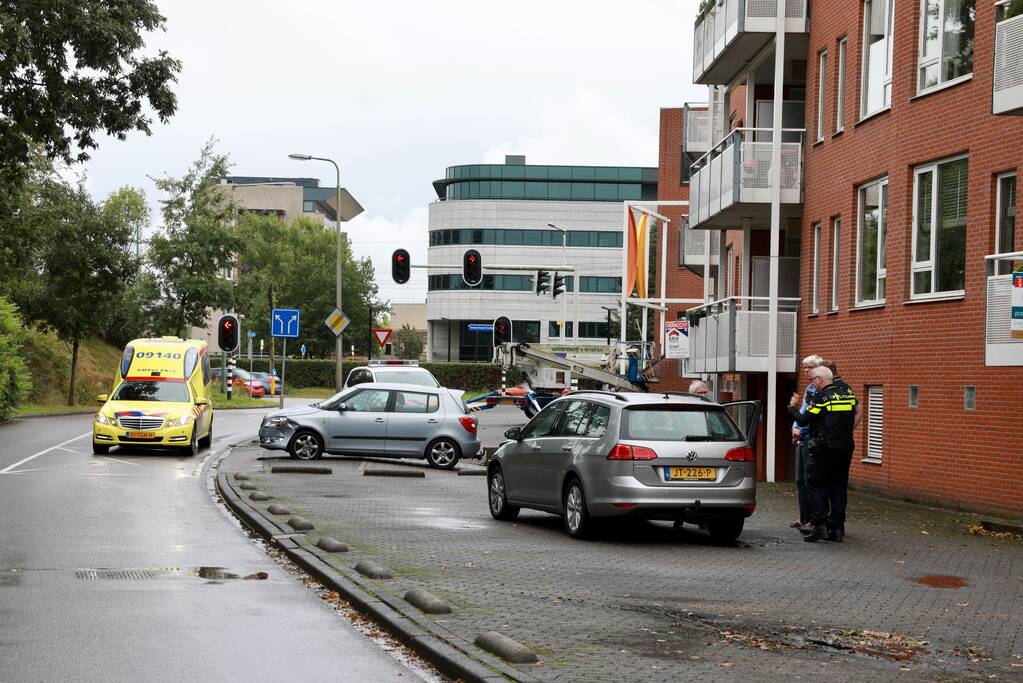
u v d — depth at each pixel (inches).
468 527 581.9
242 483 754.8
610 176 4554.6
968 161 719.1
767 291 1157.7
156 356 1104.8
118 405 1033.5
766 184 1015.0
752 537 569.0
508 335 1640.0
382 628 333.1
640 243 1569.9
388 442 982.4
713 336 1081.4
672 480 527.5
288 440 981.2
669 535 574.6
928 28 773.9
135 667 280.8
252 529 555.8
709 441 536.1
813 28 993.5
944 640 325.1
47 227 1656.0
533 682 258.7
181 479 805.2
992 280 611.5
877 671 283.9
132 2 1119.0
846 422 551.8
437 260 4581.7
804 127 1123.3
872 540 559.8
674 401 541.6
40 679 267.4
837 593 401.1
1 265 1620.3
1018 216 666.2
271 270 3890.3
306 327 4168.3
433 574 420.5
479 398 1694.1
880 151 836.0
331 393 3137.3
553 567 450.3
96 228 1881.2
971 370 700.0
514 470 609.6
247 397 2511.1
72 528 537.0
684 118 1512.1
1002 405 666.8
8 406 1483.8
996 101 618.8
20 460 925.8
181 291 2038.6
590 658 288.7
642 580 422.3
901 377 785.6
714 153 1173.7
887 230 821.9
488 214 4512.8
